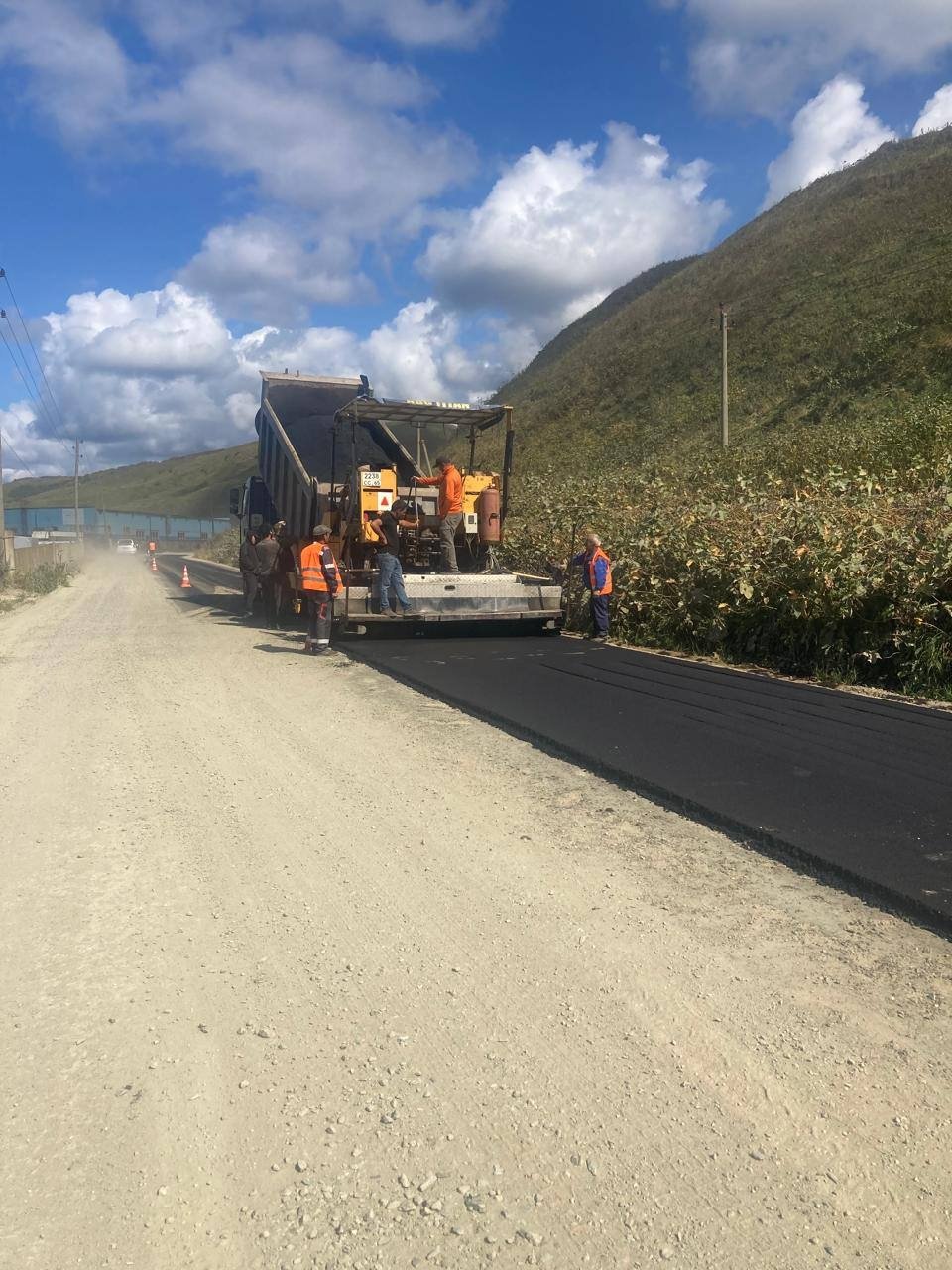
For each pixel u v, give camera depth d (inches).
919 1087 106.7
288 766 250.5
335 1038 119.3
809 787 211.3
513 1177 93.8
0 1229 88.0
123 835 197.2
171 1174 95.3
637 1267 82.4
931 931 145.3
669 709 297.6
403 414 502.0
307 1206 90.7
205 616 693.9
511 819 202.7
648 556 497.7
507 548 668.7
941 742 251.3
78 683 388.2
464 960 139.6
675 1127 100.8
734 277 1977.1
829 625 377.1
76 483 2920.8
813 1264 82.6
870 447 626.5
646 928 148.7
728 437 1155.3
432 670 385.4
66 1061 115.4
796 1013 122.8
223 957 142.0
